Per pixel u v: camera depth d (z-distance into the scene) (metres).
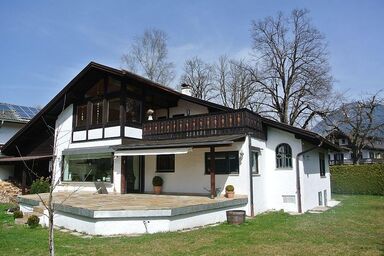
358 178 30.58
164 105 22.53
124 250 9.05
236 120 17.03
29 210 16.16
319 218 15.05
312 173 19.86
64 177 22.52
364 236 10.97
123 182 19.05
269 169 18.47
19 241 10.34
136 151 17.62
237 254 8.70
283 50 42.12
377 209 18.73
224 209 14.47
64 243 9.98
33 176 25.69
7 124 30.94
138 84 20.70
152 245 9.56
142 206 12.22
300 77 40.50
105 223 11.20
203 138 17.34
